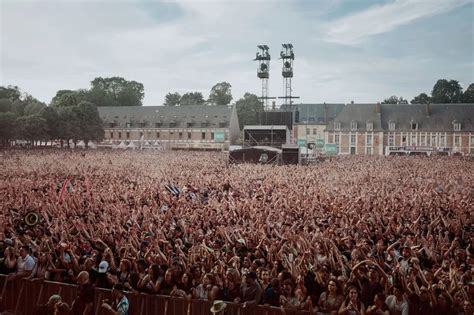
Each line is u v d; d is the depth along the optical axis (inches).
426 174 2048.5
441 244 621.0
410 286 434.6
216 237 669.9
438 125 5132.9
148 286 448.5
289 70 4281.5
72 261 523.5
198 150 5068.9
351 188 1346.0
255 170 2159.2
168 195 1168.8
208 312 422.9
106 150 4360.2
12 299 498.3
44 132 4313.5
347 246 597.3
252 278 440.5
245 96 6481.3
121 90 7381.9
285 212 895.7
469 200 1088.8
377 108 5369.1
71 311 420.5
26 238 597.0
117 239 636.7
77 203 978.7
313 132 5940.0
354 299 388.8
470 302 396.8
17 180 1491.1
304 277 464.1
